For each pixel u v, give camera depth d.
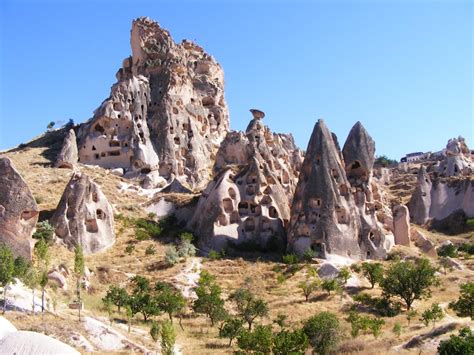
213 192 74.06
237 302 50.91
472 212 96.19
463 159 122.12
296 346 39.03
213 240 70.19
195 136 102.06
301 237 69.06
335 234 68.75
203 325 49.41
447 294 59.31
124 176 93.06
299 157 102.12
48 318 41.12
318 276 62.00
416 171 138.00
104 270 58.62
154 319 49.25
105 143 96.19
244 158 91.81
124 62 119.69
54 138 109.44
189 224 75.69
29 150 101.69
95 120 97.12
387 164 168.12
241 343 39.03
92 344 38.94
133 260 64.31
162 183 93.06
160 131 98.94
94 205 68.62
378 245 72.19
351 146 78.56
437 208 100.75
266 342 38.78
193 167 98.25
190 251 66.94
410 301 54.38
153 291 54.06
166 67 109.06
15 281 43.00
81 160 96.44
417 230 84.06
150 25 116.62
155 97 104.50
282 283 60.00
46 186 82.25
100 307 48.91
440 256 76.62
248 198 74.25
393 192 120.88
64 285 50.47
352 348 41.94
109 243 67.88
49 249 59.59
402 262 59.97
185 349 42.41
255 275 62.19
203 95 116.06
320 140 73.94
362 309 53.66
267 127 98.31
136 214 77.75
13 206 50.75
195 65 123.31
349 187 73.12
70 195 67.44
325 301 55.69
